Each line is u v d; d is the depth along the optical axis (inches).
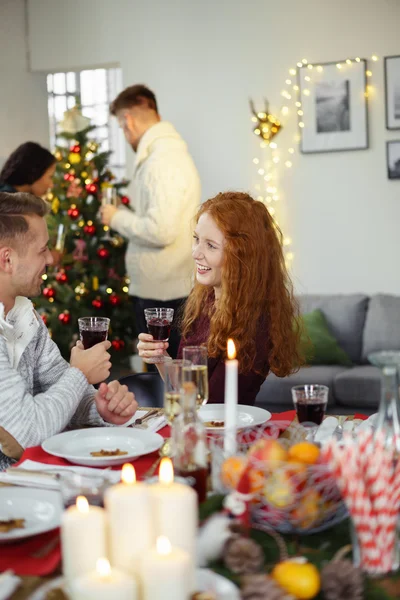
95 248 210.2
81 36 234.5
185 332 97.0
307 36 211.8
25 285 79.4
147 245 169.2
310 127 213.5
